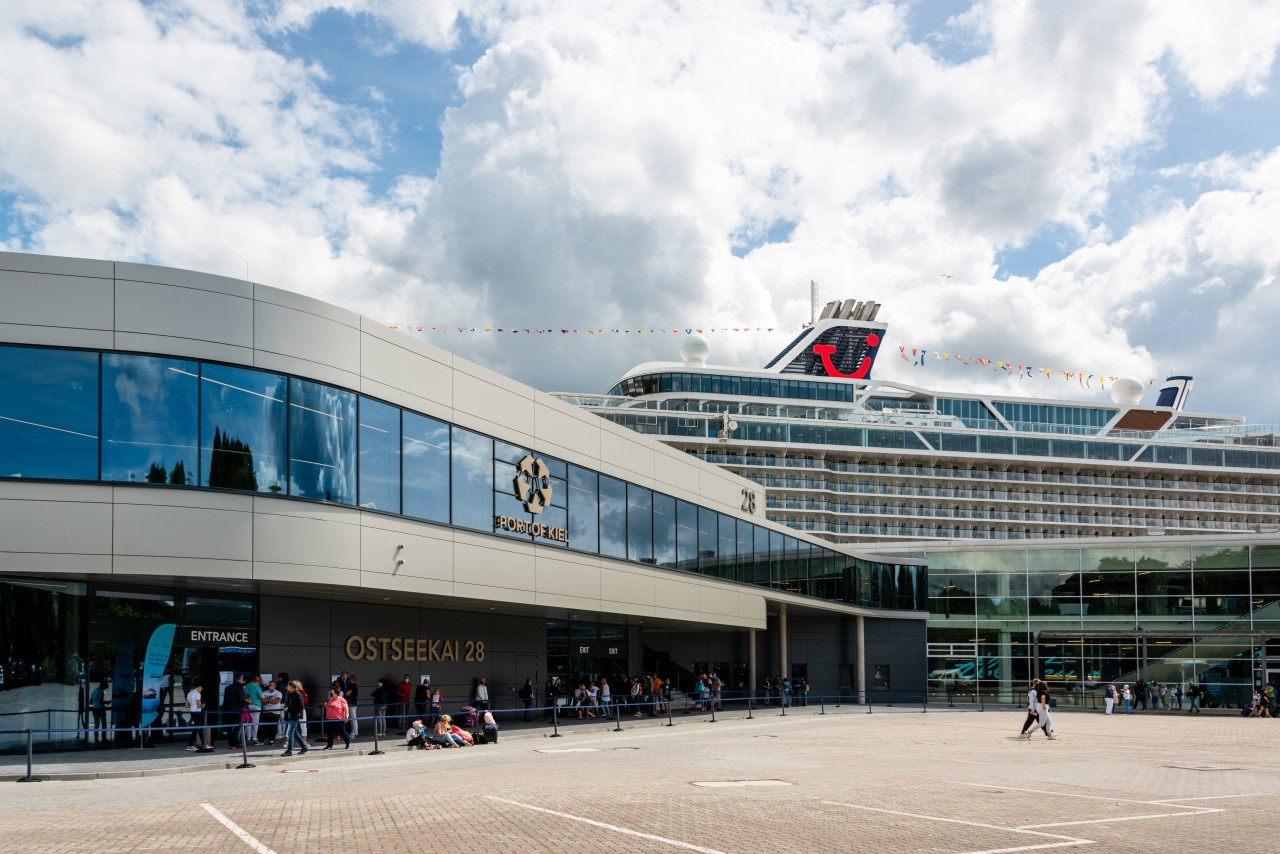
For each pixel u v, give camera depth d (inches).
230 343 1012.5
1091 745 1203.9
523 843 481.4
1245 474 4948.3
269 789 730.2
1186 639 2396.7
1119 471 4896.7
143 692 1040.2
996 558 2657.5
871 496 4581.7
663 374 4603.8
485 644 1526.8
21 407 922.1
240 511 1001.5
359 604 1301.7
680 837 498.9
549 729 1387.8
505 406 1384.1
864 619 2679.6
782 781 757.9
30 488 915.4
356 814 583.2
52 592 982.4
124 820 566.6
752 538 2116.1
